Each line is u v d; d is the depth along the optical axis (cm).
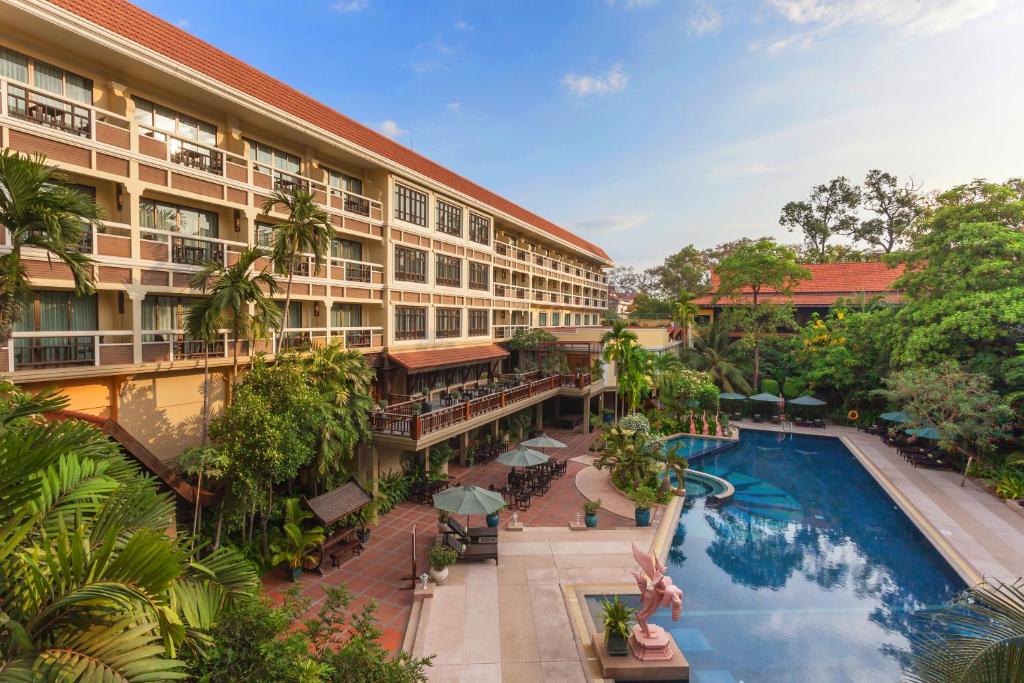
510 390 2608
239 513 1392
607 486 2359
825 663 1223
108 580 450
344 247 2219
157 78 1465
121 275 1379
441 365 2492
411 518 1934
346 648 812
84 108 1315
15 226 873
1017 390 2519
